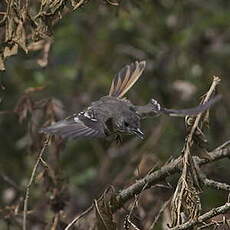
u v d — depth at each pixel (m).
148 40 14.48
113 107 6.84
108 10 13.55
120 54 14.71
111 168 13.85
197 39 14.58
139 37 14.62
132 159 12.78
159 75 14.22
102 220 8.20
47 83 13.32
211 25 14.40
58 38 14.29
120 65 14.66
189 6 14.68
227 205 7.52
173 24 14.49
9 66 13.88
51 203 9.96
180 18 14.51
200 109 6.13
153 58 14.35
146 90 14.16
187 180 7.97
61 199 9.97
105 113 6.77
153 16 14.18
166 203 8.57
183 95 13.22
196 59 14.49
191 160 8.05
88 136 6.05
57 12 8.00
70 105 13.89
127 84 7.36
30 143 10.41
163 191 10.27
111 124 6.77
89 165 14.09
